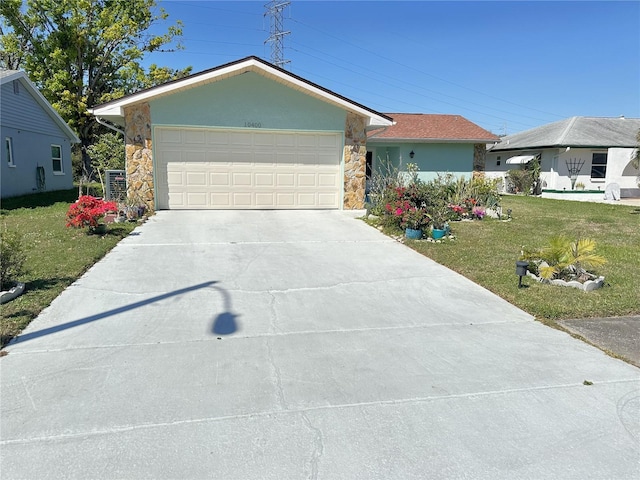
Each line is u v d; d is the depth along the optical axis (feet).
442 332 14.65
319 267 22.48
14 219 36.11
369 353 12.96
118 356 12.40
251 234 29.96
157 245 26.21
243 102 38.27
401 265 23.24
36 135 59.31
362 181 41.57
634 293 18.38
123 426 9.23
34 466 8.02
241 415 9.71
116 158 56.24
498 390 10.96
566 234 32.24
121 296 17.40
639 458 8.50
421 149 60.64
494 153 88.63
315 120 39.86
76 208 28.07
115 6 89.04
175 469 8.01
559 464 8.32
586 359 12.69
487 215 40.91
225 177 39.22
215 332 14.25
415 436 9.10
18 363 11.87
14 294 16.46
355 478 7.88
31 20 82.74
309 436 9.03
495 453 8.61
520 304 17.25
